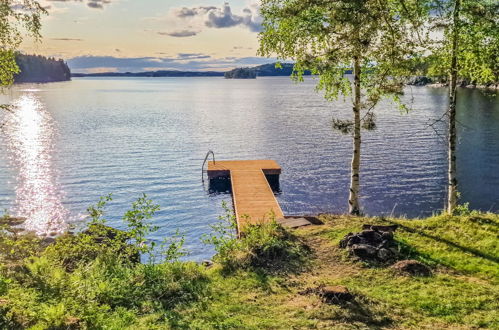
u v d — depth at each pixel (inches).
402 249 534.6
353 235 547.5
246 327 350.9
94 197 1327.5
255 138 2388.0
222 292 435.8
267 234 557.9
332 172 1595.7
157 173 1617.9
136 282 445.1
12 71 663.1
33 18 605.3
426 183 1418.6
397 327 361.4
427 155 1814.7
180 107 4475.9
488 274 472.4
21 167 1707.7
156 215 1155.3
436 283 447.5
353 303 393.4
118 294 414.0
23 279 414.3
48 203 1272.1
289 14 625.3
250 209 1027.9
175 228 1057.5
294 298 416.5
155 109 4237.2
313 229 635.5
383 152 1904.5
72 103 4901.6
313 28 609.3
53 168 1691.7
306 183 1457.9
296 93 7357.3
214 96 6530.5
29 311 331.6
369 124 677.9
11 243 564.4
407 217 1125.7
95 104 4803.2
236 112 3890.3
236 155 1943.9
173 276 462.0
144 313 384.8
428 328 361.1
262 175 1403.8
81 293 392.8
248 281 461.7
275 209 1026.1
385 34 578.6
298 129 2691.9
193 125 2960.1
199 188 1422.2
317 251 546.6
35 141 2285.9
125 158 1876.2
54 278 415.5
